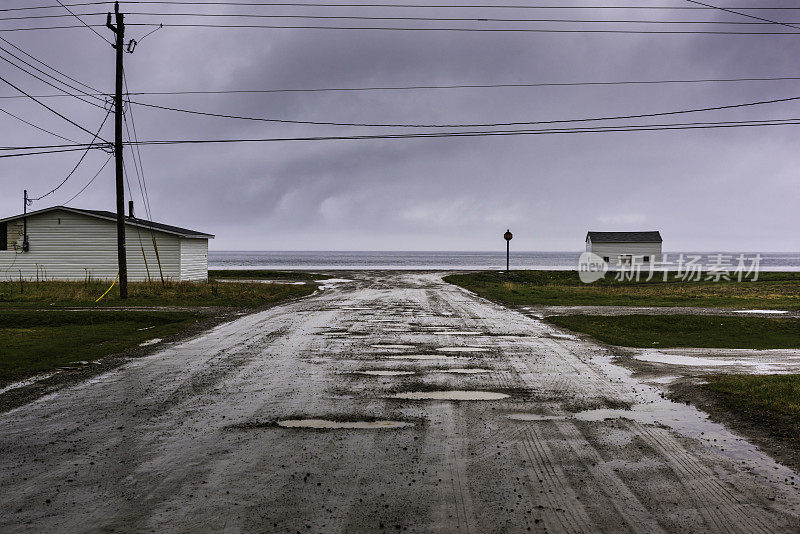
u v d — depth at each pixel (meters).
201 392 9.96
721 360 13.69
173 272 38.44
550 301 30.05
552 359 13.43
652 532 4.81
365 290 37.50
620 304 28.69
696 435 7.59
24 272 38.44
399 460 6.56
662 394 9.99
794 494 5.62
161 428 7.83
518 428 7.89
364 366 12.38
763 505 5.36
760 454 6.82
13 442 7.21
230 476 6.07
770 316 22.78
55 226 38.28
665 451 6.92
